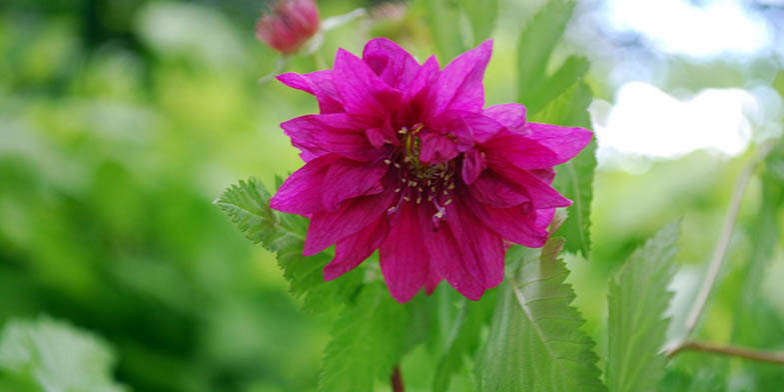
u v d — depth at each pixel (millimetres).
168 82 851
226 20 1123
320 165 202
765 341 344
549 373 203
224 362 587
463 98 195
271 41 273
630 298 221
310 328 579
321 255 216
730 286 333
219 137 746
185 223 618
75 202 623
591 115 221
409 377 298
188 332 606
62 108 743
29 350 290
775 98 380
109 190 614
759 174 305
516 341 208
